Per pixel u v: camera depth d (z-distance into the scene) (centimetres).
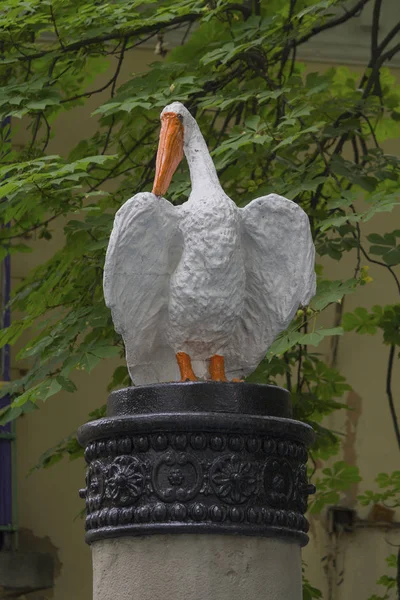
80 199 894
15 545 1264
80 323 871
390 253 870
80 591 1288
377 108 941
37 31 943
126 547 477
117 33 953
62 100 946
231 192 979
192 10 914
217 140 969
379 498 1134
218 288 516
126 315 520
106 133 1020
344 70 1112
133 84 925
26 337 1279
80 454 989
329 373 1041
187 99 894
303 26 940
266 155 919
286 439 489
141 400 487
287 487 487
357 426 1377
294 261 534
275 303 535
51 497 1299
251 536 475
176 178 881
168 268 523
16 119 1309
